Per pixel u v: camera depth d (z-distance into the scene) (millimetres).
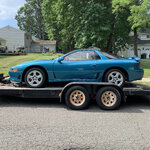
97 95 4582
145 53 32938
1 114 4094
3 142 2721
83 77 5066
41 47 37844
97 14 14328
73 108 4551
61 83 5438
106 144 2689
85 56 5191
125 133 3098
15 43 32312
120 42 23578
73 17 17031
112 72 4961
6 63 14312
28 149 2518
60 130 3197
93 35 14859
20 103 5199
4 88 4891
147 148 2580
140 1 15555
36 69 4992
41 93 4820
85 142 2746
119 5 14891
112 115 4129
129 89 4883
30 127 3320
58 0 17469
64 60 5156
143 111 4492
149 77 10406
